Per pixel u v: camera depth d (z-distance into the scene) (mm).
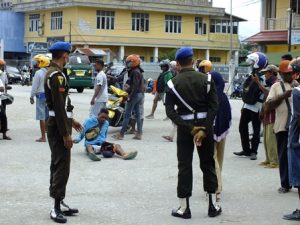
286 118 8852
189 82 7188
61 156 7102
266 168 10984
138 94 14133
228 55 71500
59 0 61969
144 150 12820
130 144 13680
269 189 9211
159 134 15594
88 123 11812
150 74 47469
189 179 7355
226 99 8156
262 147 13680
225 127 8117
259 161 11734
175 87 7211
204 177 7461
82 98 28297
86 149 11898
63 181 7125
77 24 61156
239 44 71062
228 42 70625
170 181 9625
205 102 7230
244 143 12133
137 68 14141
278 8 35344
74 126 7574
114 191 8836
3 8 74125
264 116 10984
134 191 8867
